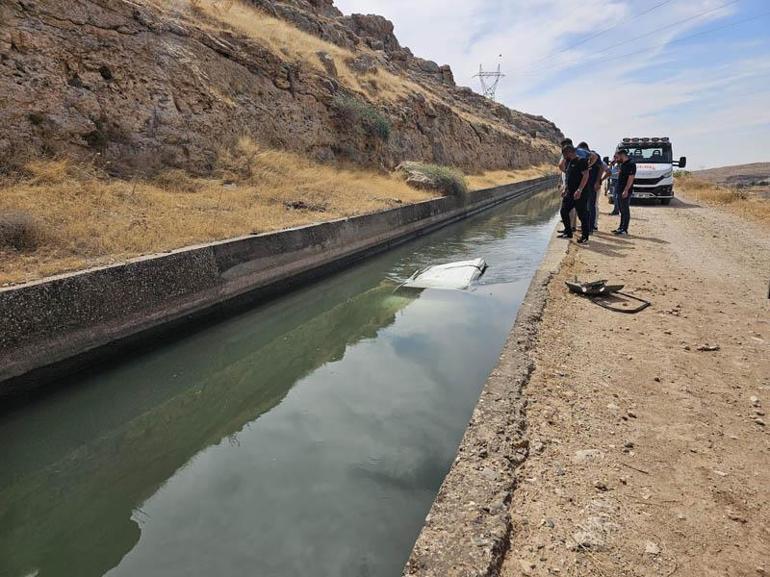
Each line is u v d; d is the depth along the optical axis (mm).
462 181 20172
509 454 2963
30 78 8508
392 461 3855
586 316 5586
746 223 13227
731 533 2389
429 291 8672
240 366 6277
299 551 2982
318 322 7793
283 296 8586
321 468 3822
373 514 3273
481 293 8484
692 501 2611
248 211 9664
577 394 3756
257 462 3969
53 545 3258
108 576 2945
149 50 11086
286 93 16375
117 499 3682
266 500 3484
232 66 14305
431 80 52562
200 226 7887
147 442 4539
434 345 6246
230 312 7438
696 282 7039
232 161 12219
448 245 13438
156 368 5934
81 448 4488
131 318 5738
